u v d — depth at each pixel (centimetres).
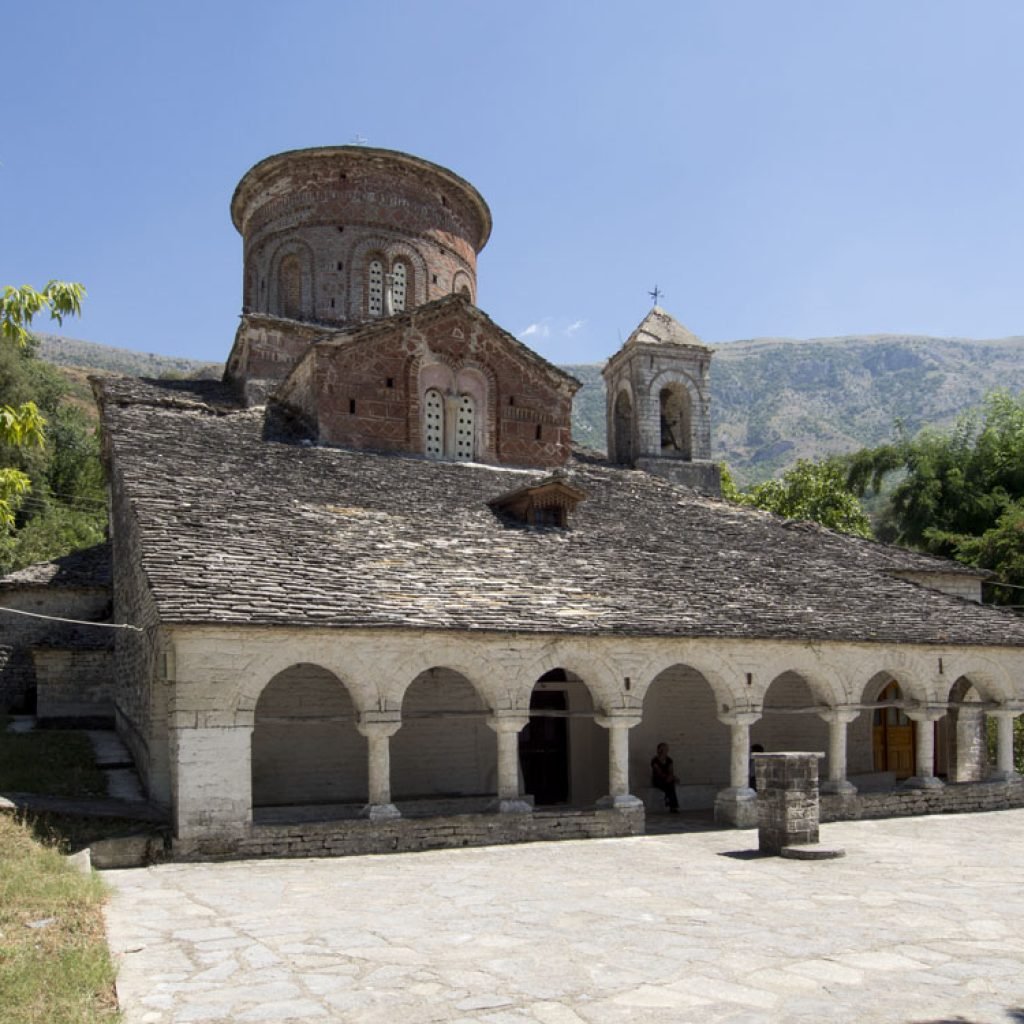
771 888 1274
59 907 1012
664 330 3192
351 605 1595
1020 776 2280
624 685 1816
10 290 1195
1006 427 5134
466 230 3164
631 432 3164
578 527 2234
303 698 1941
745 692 1938
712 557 2261
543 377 2661
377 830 1562
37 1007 707
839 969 884
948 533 4700
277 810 1720
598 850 1606
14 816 1425
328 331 2777
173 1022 718
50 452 4969
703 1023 735
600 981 838
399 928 1021
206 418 2308
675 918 1088
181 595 1468
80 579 2684
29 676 2738
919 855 1562
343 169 2920
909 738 2730
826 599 2175
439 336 2519
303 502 1952
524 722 1719
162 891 1203
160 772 1667
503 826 1662
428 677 2059
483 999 783
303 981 823
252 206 3045
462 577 1819
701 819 2023
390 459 2348
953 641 2145
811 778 1580
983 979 855
